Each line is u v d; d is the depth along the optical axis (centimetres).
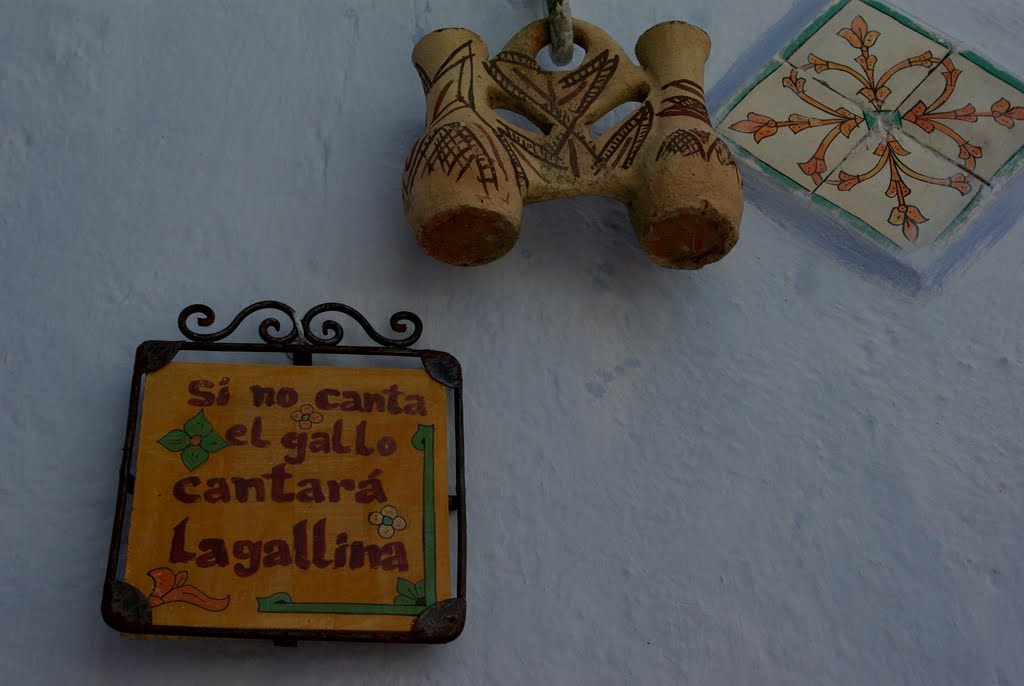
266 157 233
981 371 229
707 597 198
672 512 205
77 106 235
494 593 194
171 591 176
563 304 223
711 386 220
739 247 238
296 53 248
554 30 228
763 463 213
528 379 214
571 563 198
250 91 242
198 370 193
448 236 204
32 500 192
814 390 222
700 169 205
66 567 187
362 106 242
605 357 219
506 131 214
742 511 207
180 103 238
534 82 224
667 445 212
